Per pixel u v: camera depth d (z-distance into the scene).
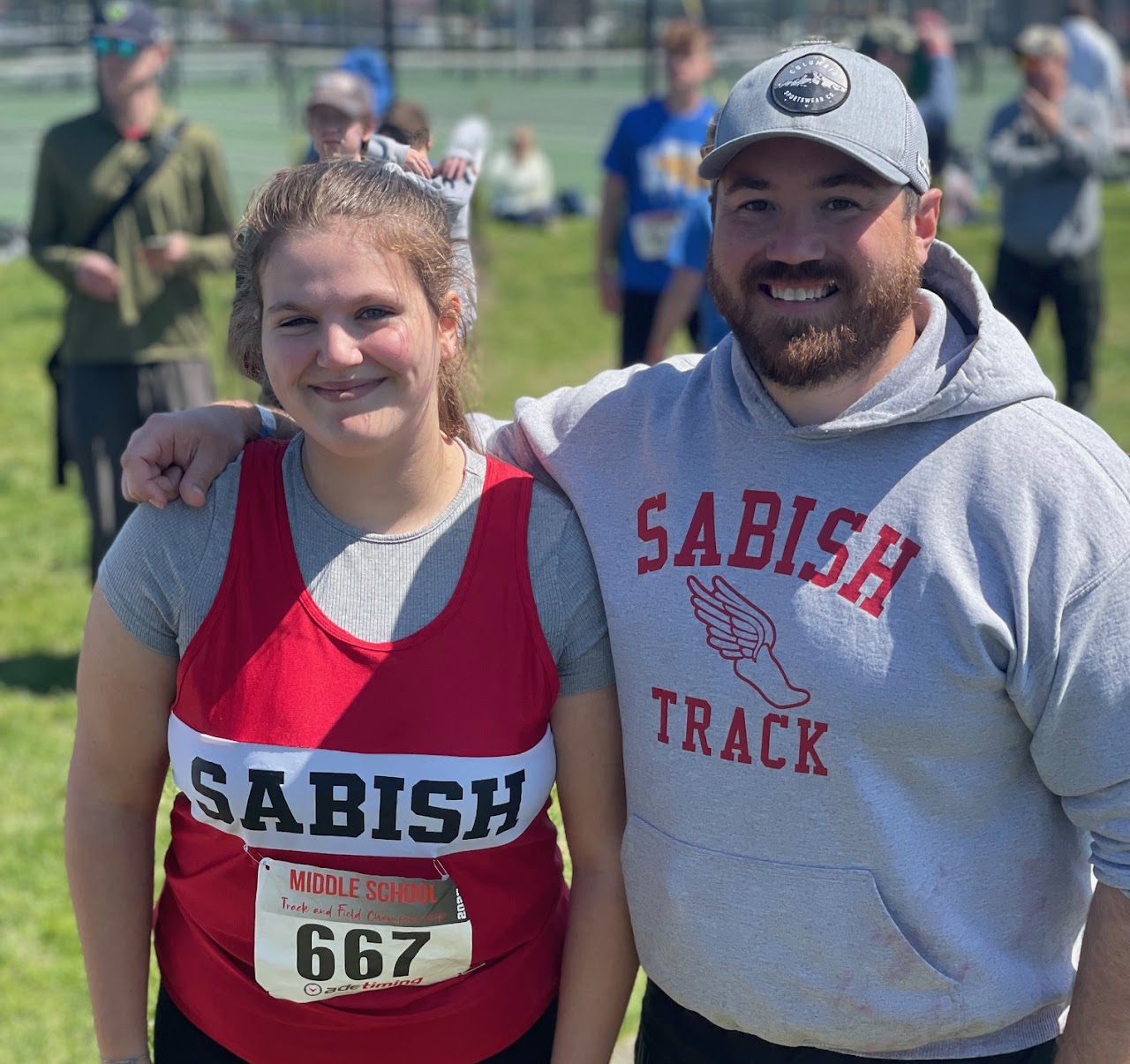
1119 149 18.09
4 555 6.79
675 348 10.08
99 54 5.12
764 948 1.81
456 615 1.81
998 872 1.80
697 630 1.78
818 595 1.73
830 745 1.72
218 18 28.77
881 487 1.73
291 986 1.83
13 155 19.55
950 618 1.68
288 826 1.78
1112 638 1.66
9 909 3.91
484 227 7.56
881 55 8.70
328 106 2.96
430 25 27.98
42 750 4.78
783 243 1.72
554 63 27.20
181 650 1.82
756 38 23.20
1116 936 1.75
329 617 1.79
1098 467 1.69
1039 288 7.68
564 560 1.87
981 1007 1.81
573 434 1.99
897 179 1.69
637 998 3.36
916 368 1.74
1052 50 7.40
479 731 1.79
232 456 1.89
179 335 5.32
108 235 5.16
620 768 1.95
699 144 6.85
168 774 2.02
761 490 1.79
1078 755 1.72
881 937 1.77
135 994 1.97
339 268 1.70
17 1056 3.35
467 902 1.84
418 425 1.78
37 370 10.54
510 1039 1.94
